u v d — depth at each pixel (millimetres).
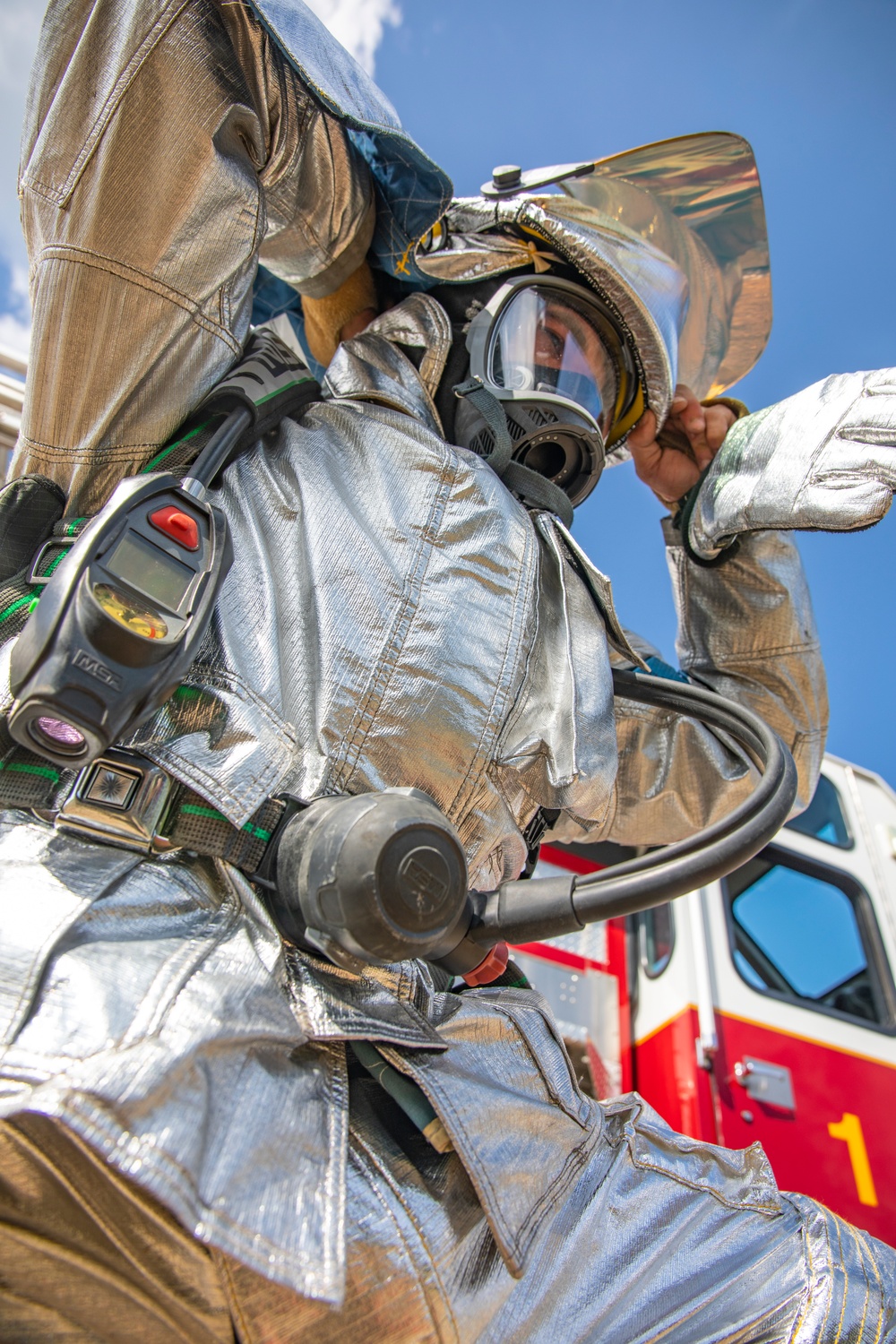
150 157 824
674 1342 796
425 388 1067
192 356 865
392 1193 634
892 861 3307
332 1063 661
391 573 823
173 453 872
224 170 863
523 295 1160
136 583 644
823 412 1223
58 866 631
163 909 642
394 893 592
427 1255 616
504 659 850
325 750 729
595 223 1246
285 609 793
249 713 716
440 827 630
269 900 700
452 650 811
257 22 919
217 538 712
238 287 896
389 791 661
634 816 1297
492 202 1212
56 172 832
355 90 978
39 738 615
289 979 669
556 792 854
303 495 859
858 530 1126
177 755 684
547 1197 736
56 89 844
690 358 1581
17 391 1499
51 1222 565
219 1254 583
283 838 681
